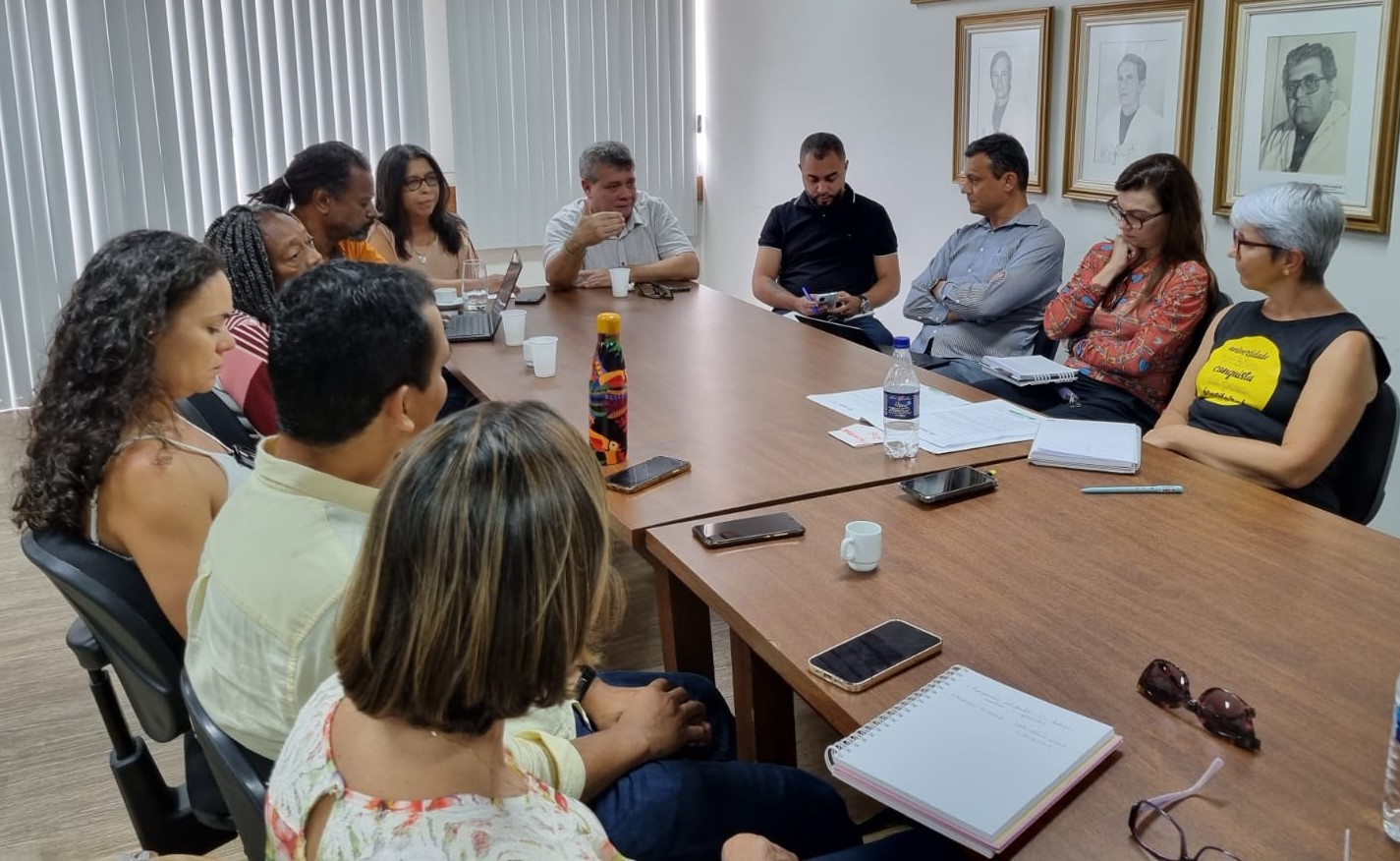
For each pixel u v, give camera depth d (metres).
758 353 3.12
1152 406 3.21
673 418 2.50
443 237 4.21
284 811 0.89
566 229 4.36
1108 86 3.95
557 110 6.01
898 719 1.27
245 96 5.28
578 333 3.38
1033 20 4.16
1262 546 1.77
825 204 4.48
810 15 5.46
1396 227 3.11
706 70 6.34
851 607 1.58
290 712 1.23
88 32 4.94
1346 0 3.13
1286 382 2.40
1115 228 4.00
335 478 1.26
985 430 2.38
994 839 1.07
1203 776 1.17
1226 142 3.57
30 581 3.44
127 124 5.09
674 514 1.94
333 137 5.51
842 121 5.38
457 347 3.26
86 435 1.52
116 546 1.58
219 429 2.34
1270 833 1.09
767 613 1.57
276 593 1.21
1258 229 2.38
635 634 2.99
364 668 0.83
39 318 5.12
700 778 1.45
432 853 0.81
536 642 0.81
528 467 0.83
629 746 1.47
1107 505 1.96
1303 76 3.30
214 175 5.30
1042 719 1.26
